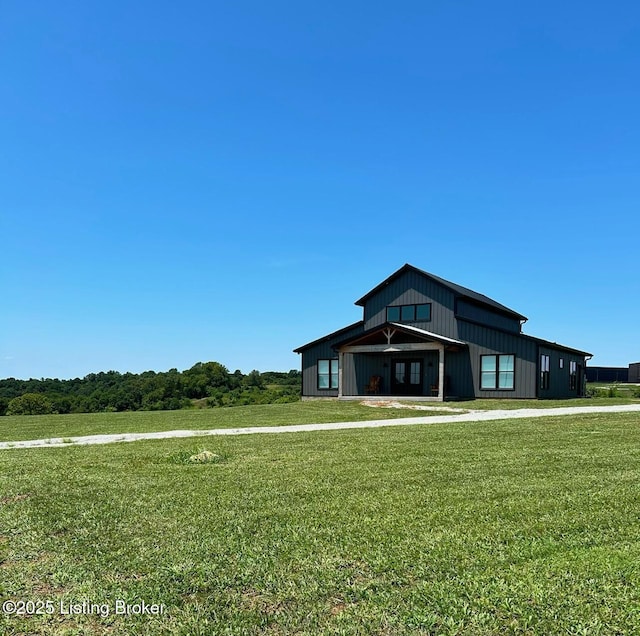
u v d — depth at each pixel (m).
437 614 2.98
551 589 3.22
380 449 8.78
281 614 3.04
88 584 3.50
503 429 11.20
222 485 6.28
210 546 4.12
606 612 2.95
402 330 21.75
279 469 7.23
